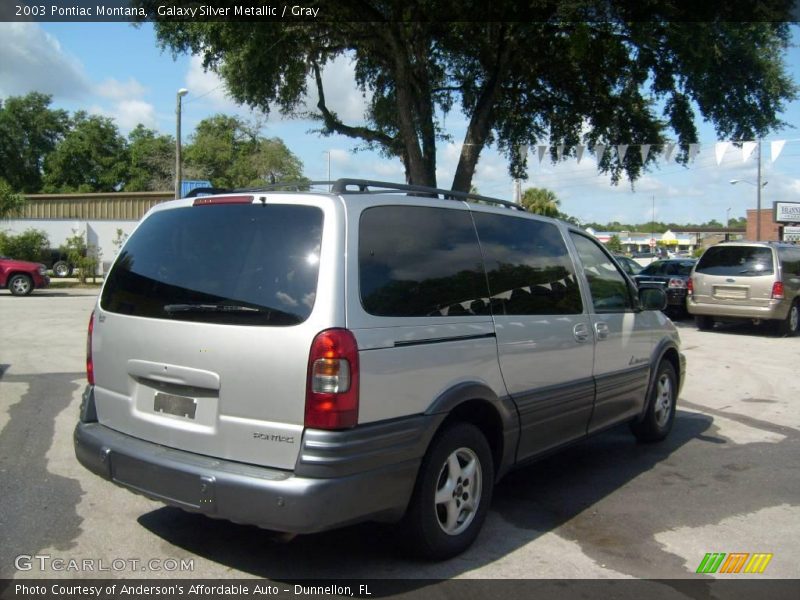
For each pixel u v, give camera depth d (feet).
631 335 19.13
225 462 11.47
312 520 10.60
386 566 12.69
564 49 53.62
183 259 12.80
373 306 11.59
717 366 35.83
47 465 18.26
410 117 52.08
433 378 12.39
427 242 13.12
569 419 16.33
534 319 15.21
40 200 117.08
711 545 13.97
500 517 15.35
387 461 11.42
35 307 61.87
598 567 12.88
